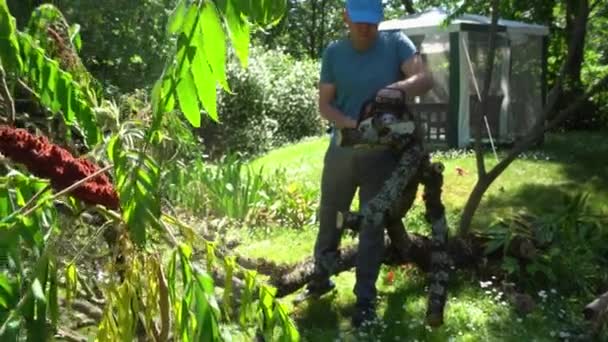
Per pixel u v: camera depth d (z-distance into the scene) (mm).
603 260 5754
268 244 7074
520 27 14039
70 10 9703
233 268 1840
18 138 1784
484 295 5172
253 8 1272
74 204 1912
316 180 10570
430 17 13984
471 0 9984
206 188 7684
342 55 4516
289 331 1816
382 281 5562
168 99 1318
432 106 13758
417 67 4449
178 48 1274
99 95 2490
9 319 1490
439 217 4395
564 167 11016
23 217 1534
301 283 4859
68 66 2410
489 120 13961
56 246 1845
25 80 2535
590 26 22609
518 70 14398
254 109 16609
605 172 10570
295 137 18234
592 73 21344
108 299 1951
